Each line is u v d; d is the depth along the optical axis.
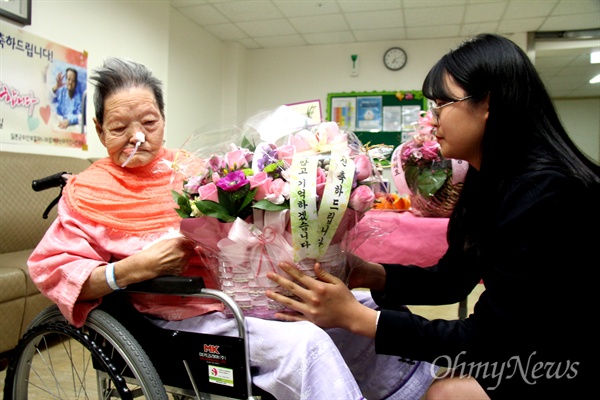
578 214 0.72
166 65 4.17
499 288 0.76
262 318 0.90
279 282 0.83
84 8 3.15
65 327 0.96
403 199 1.84
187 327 0.97
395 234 1.48
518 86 0.78
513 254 0.74
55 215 2.66
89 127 3.24
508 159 0.80
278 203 0.79
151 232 1.08
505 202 0.77
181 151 1.09
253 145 0.96
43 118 2.84
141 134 1.08
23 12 2.65
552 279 0.73
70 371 1.72
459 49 0.85
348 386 0.77
